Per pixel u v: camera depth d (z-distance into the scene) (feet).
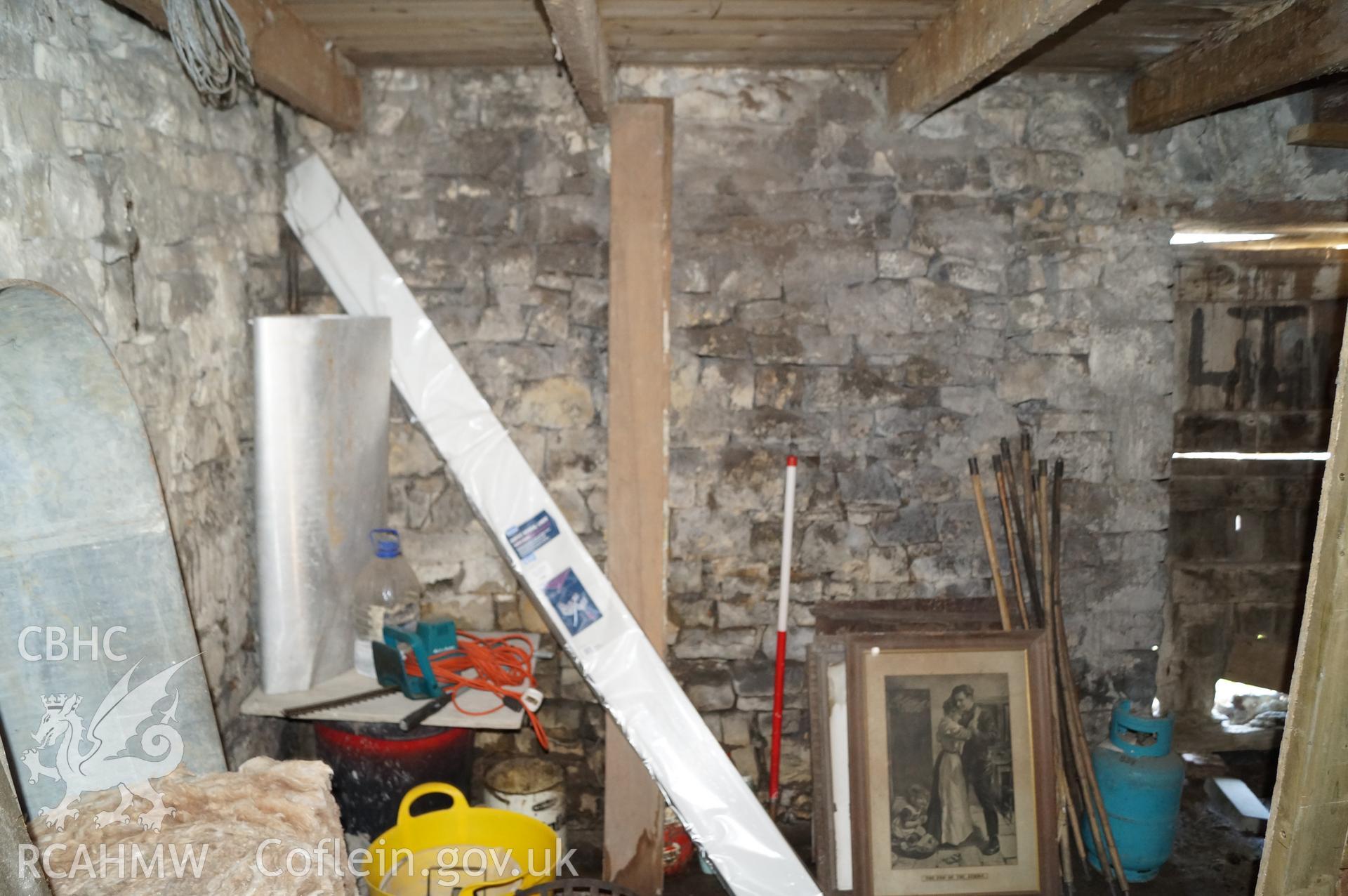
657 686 8.54
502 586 9.20
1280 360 9.08
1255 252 8.89
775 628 9.25
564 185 8.73
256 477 7.56
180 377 6.59
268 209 8.25
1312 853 5.16
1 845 3.65
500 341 8.91
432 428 8.68
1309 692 5.01
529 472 8.69
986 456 9.07
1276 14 6.64
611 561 8.77
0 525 5.08
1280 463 9.20
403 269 8.85
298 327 7.49
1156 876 8.80
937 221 8.79
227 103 7.33
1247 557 9.34
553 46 7.84
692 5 6.60
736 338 8.85
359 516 8.15
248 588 7.80
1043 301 8.89
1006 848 8.09
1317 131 8.50
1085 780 8.73
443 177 8.75
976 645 8.30
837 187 8.72
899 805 8.14
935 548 9.16
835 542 9.12
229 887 4.76
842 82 8.59
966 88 6.82
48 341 4.85
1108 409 9.02
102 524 5.36
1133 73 8.61
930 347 8.91
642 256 8.53
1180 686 9.54
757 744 9.41
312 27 7.27
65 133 5.21
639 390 8.64
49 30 5.08
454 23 7.15
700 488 9.04
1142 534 9.18
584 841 9.36
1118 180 8.80
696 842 8.36
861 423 8.98
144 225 6.09
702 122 8.61
